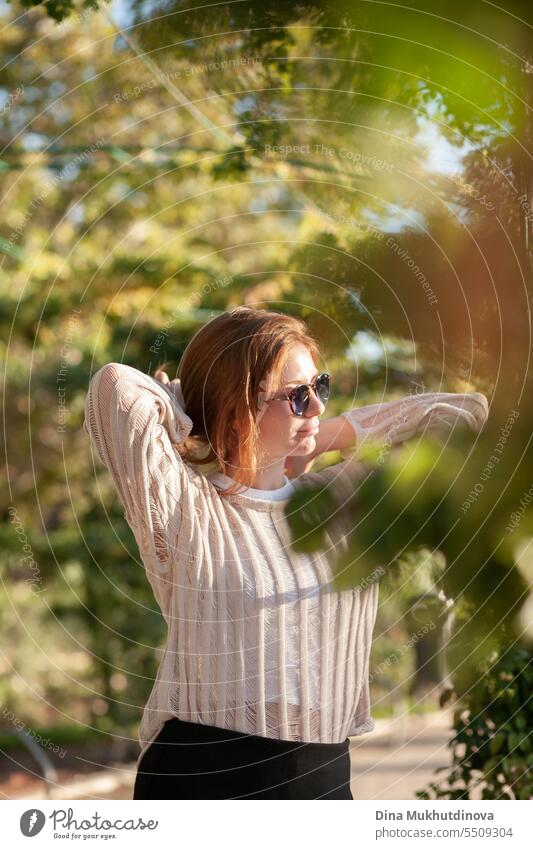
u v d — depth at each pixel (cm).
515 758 222
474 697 222
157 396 157
